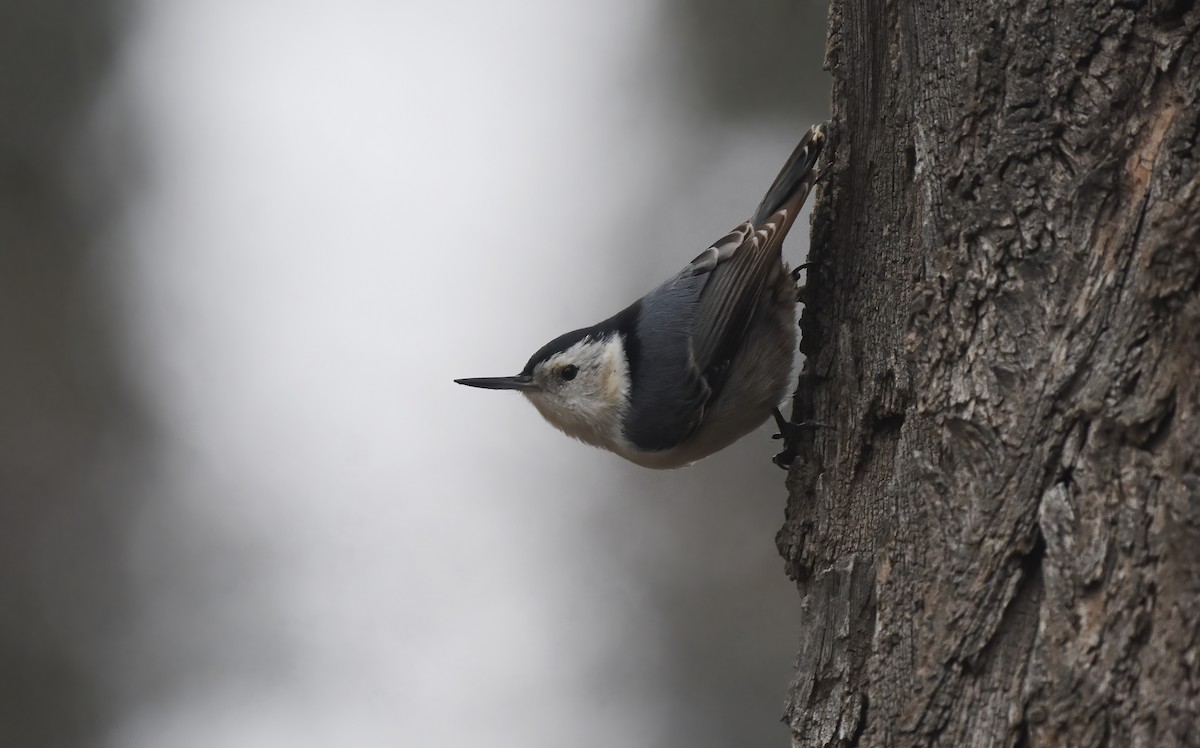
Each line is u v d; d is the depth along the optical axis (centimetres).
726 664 1148
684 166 1323
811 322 697
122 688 1184
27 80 1348
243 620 1223
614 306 1278
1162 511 460
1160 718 441
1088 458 486
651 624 1177
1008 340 528
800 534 674
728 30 1352
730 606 1177
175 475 1299
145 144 1373
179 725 1173
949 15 590
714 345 769
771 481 1236
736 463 1249
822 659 609
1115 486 476
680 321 790
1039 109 540
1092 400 489
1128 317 493
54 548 1236
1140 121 516
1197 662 436
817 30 1334
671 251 1284
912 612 545
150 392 1323
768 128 1316
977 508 520
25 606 1206
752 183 1291
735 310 757
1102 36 530
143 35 1392
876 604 581
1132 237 503
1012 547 504
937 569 532
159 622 1220
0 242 1307
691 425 794
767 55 1338
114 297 1340
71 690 1177
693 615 1176
